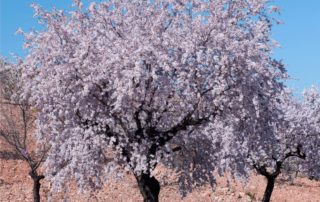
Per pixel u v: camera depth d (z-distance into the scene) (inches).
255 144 587.5
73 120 565.0
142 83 522.6
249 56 535.5
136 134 559.2
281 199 1229.1
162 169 1204.5
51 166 595.2
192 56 526.0
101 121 550.0
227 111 562.6
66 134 570.3
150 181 578.6
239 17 566.3
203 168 637.9
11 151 1358.3
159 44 530.0
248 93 539.5
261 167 964.0
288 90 938.1
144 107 550.0
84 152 549.6
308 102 1012.5
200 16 543.5
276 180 1582.2
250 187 1291.8
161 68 522.0
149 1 586.9
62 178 561.0
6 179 1158.3
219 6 548.7
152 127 563.5
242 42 532.4
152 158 559.8
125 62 513.3
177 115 578.9
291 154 975.0
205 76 526.9
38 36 586.9
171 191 1113.4
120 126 569.0
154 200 578.6
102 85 551.8
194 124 571.5
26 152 810.2
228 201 1106.1
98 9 585.3
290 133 960.9
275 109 580.7
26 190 1060.5
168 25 575.5
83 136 556.7
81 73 549.3
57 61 573.3
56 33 581.6
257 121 569.6
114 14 583.8
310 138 973.8
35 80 583.5
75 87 556.1
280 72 568.7
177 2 565.0
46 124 595.2
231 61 527.2
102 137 547.8
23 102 831.1
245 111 556.4
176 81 521.3
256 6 561.3
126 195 1050.1
